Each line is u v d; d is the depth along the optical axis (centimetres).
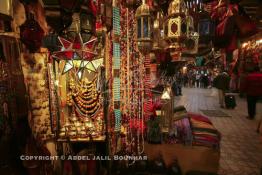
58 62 230
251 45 655
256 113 733
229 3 193
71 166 234
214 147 264
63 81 231
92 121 227
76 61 231
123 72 240
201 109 812
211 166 263
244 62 674
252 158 366
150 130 272
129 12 228
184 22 175
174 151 267
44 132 216
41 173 201
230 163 347
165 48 208
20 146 179
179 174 253
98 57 224
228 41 193
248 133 510
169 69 293
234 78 1127
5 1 157
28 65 197
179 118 297
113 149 236
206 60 352
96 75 231
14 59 172
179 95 1130
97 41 213
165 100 267
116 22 223
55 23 158
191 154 262
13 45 172
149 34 187
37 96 208
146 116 278
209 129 289
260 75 627
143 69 264
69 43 189
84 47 193
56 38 196
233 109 811
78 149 253
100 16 201
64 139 213
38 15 195
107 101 227
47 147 222
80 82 228
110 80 229
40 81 212
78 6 163
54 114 214
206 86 1730
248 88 647
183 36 175
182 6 175
